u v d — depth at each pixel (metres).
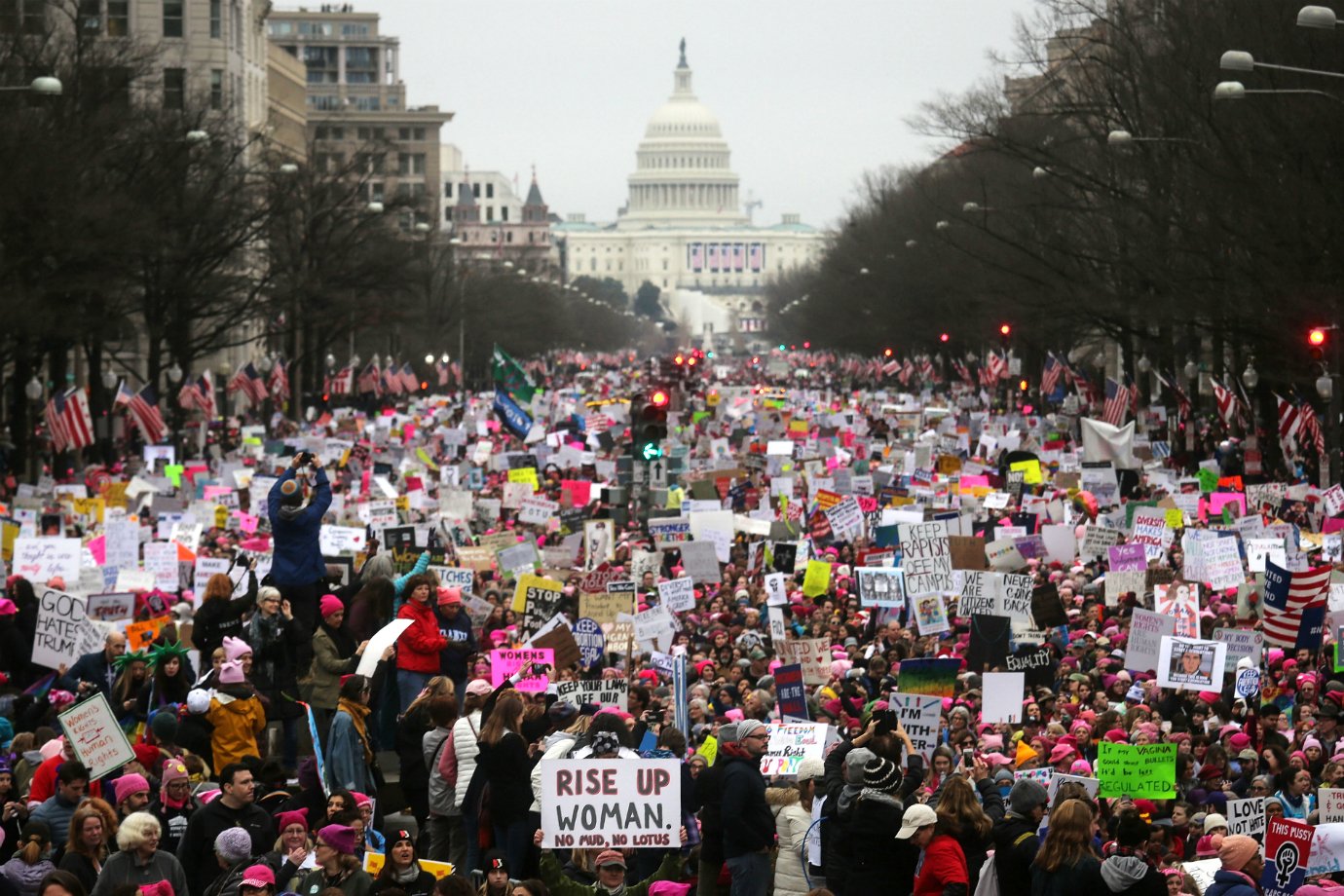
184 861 32.53
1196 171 117.06
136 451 154.88
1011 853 30.16
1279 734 41.44
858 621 62.31
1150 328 156.75
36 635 47.59
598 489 106.88
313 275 173.62
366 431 149.50
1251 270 105.56
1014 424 165.38
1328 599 58.28
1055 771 38.28
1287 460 115.75
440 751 38.03
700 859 35.09
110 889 30.50
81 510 84.06
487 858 36.28
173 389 148.00
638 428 97.62
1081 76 160.75
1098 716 45.78
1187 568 65.00
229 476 103.25
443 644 43.28
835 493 92.81
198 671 46.06
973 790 30.47
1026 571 70.31
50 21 165.75
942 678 45.00
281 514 46.66
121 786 33.25
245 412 191.00
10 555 71.81
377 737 43.44
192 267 148.38
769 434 160.88
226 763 38.19
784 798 35.41
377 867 31.77
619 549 78.88
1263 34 109.75
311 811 34.94
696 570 71.56
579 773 31.84
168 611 56.09
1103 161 143.12
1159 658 49.03
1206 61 118.00
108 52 165.00
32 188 108.62
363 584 47.59
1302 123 103.81
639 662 54.56
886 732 33.47
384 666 43.09
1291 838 32.00
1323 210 100.69
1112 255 137.12
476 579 66.88
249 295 161.62
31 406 134.38
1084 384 178.75
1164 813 38.94
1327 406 108.69
